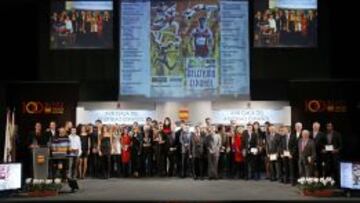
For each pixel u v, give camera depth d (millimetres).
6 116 23312
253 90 24312
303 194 16625
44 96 24250
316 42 24281
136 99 24125
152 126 22422
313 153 18750
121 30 24156
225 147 21906
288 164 20016
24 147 23219
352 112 23953
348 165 16547
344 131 23922
